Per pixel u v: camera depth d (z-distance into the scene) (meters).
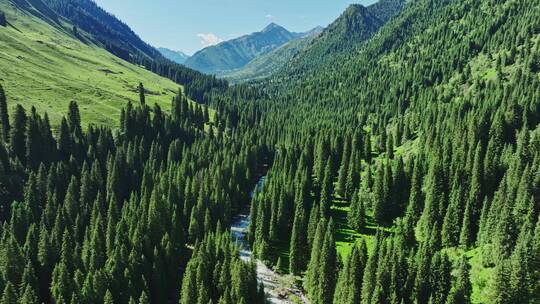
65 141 141.12
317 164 148.12
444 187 105.38
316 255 89.38
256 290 86.19
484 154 117.00
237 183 141.62
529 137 107.25
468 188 102.19
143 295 78.19
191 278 83.25
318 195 134.88
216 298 85.56
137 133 170.00
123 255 87.44
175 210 110.69
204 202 118.81
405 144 168.38
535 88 146.75
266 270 105.00
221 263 90.50
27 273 81.12
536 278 69.12
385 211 115.69
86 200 118.62
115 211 110.38
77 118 157.00
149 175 131.62
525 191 83.81
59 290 78.44
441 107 171.12
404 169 128.38
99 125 173.50
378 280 74.75
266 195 120.38
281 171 148.00
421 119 179.25
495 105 140.62
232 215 137.75
